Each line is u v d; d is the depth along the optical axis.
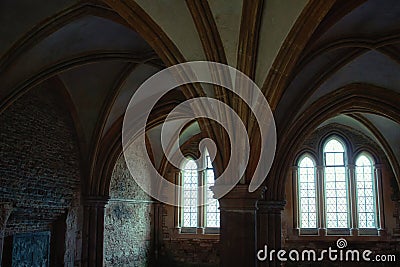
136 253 14.34
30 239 9.12
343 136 15.81
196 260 15.74
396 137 13.76
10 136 8.55
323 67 9.67
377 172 15.35
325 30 7.37
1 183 8.23
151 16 6.63
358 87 10.92
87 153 11.37
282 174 11.66
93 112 10.98
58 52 8.55
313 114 11.19
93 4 7.60
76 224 11.09
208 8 6.34
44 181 9.67
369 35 8.81
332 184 15.75
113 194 12.71
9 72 8.05
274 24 6.34
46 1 7.44
